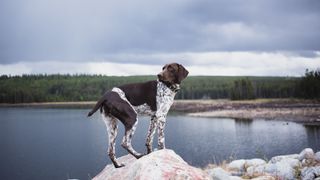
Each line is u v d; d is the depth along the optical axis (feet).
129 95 23.27
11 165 110.73
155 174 19.11
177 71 23.40
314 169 37.73
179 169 19.54
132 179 19.93
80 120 266.77
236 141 129.29
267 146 113.80
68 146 144.46
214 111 282.77
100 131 191.93
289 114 215.31
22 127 223.71
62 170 100.68
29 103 609.42
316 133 136.46
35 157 122.83
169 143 133.18
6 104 585.22
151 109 23.49
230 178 36.81
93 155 122.21
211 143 128.57
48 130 204.33
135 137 142.51
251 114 234.58
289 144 114.93
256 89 431.84
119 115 22.61
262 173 41.09
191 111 300.20
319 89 354.13
